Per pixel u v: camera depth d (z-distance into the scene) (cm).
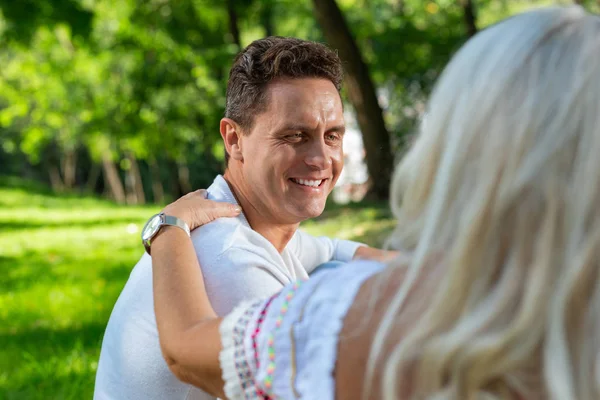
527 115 100
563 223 98
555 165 98
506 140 100
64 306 692
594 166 97
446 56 1609
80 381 458
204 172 3772
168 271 159
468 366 100
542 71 102
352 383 114
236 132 217
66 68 2258
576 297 98
